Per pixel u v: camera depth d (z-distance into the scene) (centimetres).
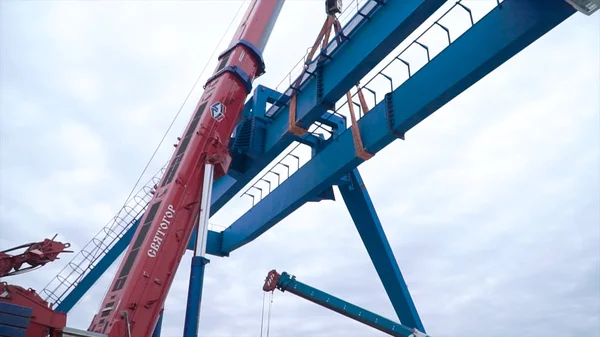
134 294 1426
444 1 1563
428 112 1728
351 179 2356
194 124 1786
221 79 1875
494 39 1505
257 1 2134
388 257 2353
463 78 1572
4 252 1371
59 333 1132
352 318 2686
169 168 1700
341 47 1894
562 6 1334
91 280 2397
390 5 1700
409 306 2327
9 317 1034
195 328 1306
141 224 1590
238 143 2259
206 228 1466
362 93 2062
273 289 2669
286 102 2203
